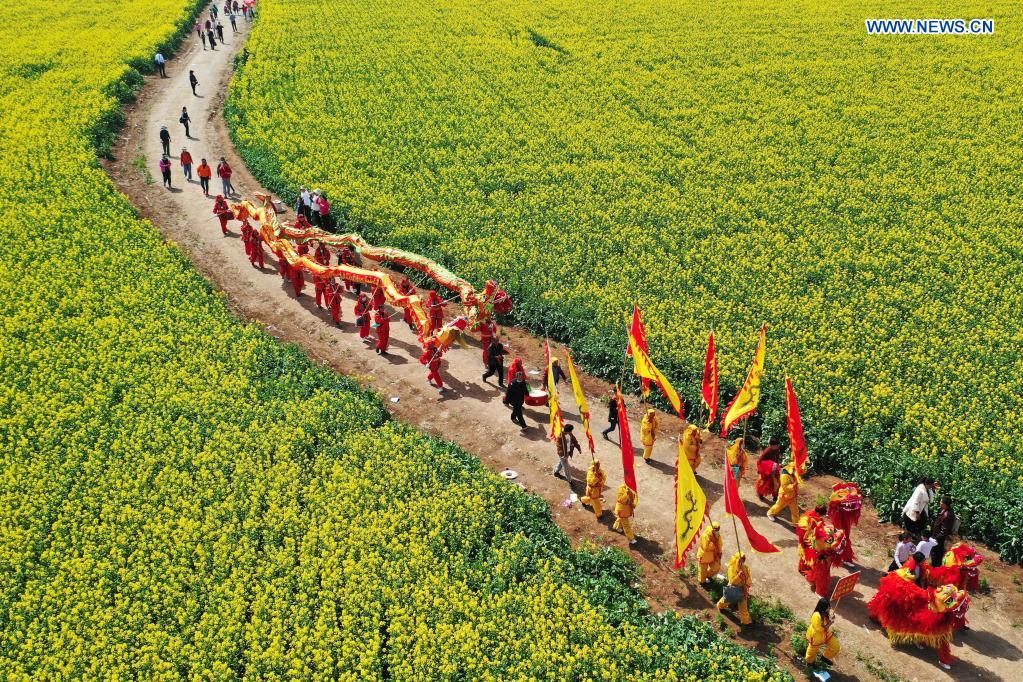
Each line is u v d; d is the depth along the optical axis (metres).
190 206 53.38
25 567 26.64
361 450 30.47
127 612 24.84
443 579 25.03
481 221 50.62
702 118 65.81
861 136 61.34
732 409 30.03
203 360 36.41
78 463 30.73
